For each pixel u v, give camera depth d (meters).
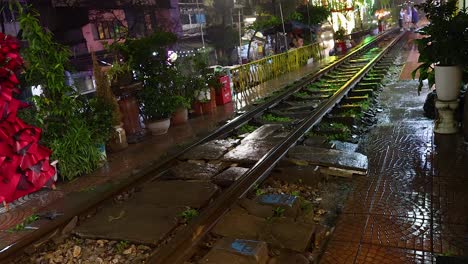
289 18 23.80
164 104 9.83
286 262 3.76
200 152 7.48
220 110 11.95
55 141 7.00
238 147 7.55
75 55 15.90
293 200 4.92
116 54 10.10
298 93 13.26
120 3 18.59
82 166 7.32
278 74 18.75
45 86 7.32
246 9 26.36
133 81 9.86
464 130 6.46
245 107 11.98
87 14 16.67
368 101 10.49
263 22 22.33
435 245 3.73
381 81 13.84
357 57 23.67
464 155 5.82
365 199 4.88
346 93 11.55
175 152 7.54
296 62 21.27
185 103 10.55
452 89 6.63
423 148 6.35
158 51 10.23
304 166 5.99
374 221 4.30
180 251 4.01
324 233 4.29
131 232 4.71
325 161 6.00
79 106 7.75
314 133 8.07
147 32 20.05
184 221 5.00
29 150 4.52
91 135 7.76
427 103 8.27
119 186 6.05
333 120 8.83
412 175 5.38
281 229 4.29
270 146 7.40
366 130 8.01
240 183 5.40
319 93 13.06
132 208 5.37
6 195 4.31
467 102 6.34
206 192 5.66
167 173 6.86
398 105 9.83
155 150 8.47
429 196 4.71
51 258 4.50
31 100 7.23
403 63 18.02
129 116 9.39
